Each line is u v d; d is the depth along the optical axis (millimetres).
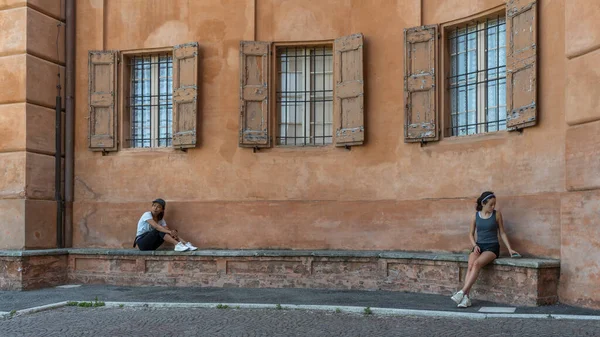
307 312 8047
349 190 10773
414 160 10352
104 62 11609
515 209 9078
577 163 8047
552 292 8195
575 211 8055
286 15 11195
